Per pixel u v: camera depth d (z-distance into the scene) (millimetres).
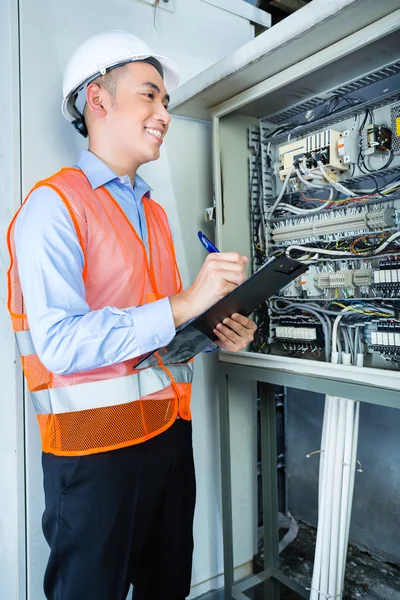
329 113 1377
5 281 1331
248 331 1128
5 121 1324
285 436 2033
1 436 1370
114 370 975
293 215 1415
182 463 1124
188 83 1409
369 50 1119
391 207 1197
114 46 1020
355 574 1709
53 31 1363
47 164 1348
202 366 1682
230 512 1532
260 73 1249
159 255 1164
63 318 833
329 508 1354
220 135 1518
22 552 1300
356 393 1145
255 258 1564
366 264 1253
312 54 1140
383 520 1771
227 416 1519
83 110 1123
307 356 1378
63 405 951
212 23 1742
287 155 1402
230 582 1549
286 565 1772
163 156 1614
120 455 968
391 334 1138
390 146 1220
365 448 1827
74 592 929
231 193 1547
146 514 1022
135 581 1175
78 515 931
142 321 852
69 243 887
